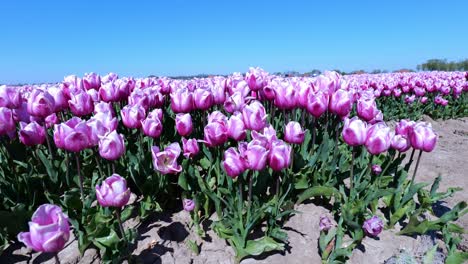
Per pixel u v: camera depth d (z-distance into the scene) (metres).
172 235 0.67
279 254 0.64
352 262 0.65
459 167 1.28
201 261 0.63
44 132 0.70
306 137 0.81
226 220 0.64
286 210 0.65
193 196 0.66
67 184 0.72
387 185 0.78
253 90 0.96
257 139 0.58
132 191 0.77
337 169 0.82
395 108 2.26
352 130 0.64
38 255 0.61
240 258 0.62
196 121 0.98
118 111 1.09
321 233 0.63
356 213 0.65
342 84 0.86
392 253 0.68
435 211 0.91
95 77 0.99
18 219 0.61
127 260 0.60
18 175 0.72
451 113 2.44
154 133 0.68
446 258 0.68
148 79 1.18
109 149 0.53
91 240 0.56
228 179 0.67
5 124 0.63
